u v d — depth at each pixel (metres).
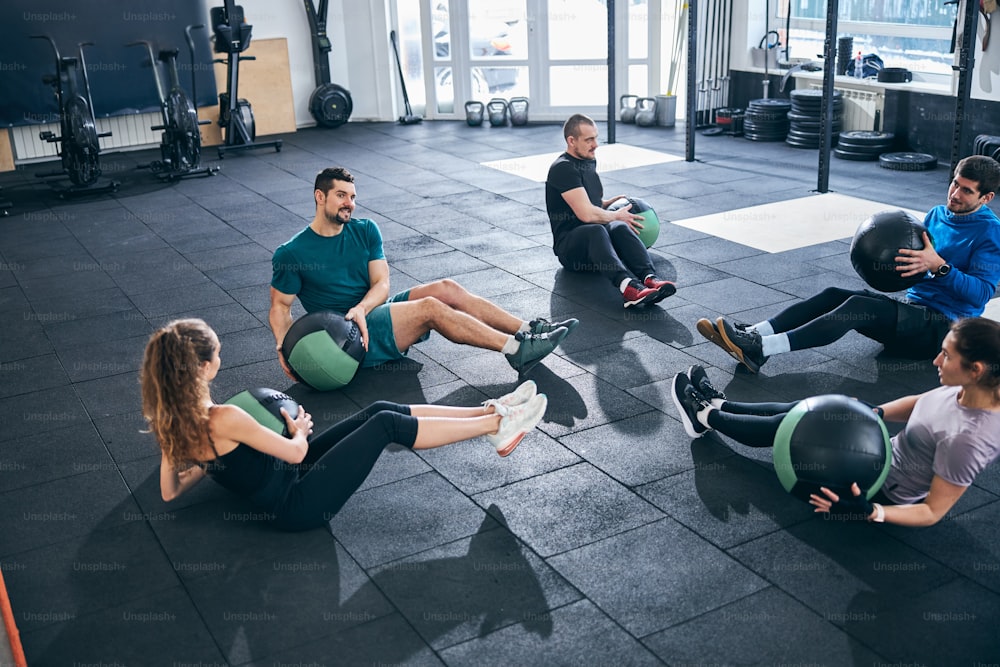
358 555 2.71
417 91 10.16
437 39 9.79
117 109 8.77
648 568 2.60
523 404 2.92
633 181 7.03
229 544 2.79
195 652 2.34
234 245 5.96
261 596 2.55
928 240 3.47
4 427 3.60
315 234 3.72
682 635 2.33
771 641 2.30
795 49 8.73
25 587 2.62
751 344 3.59
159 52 7.94
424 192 7.05
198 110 9.18
